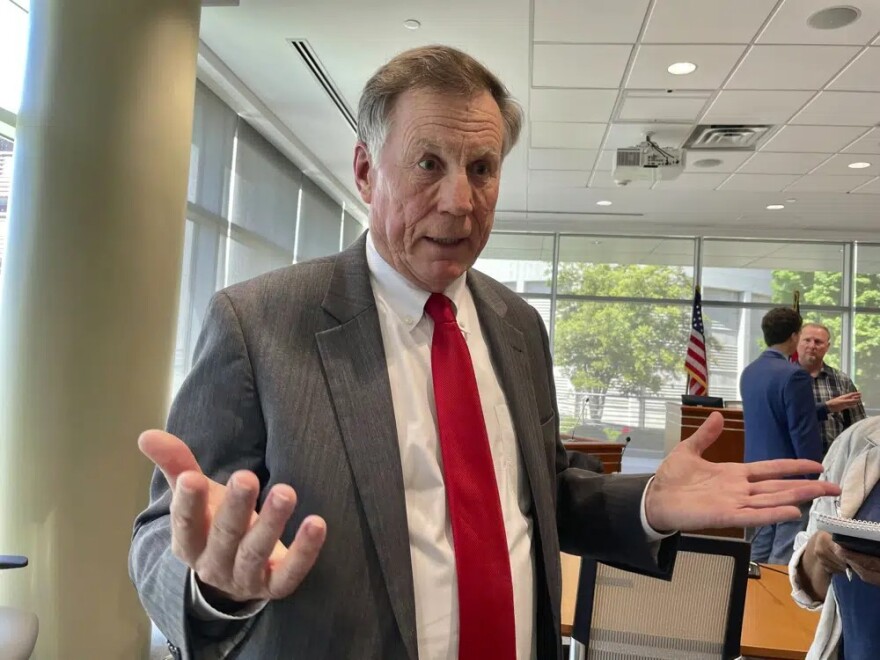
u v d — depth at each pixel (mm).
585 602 1566
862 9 2900
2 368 2318
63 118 2330
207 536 482
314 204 6141
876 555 993
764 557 2961
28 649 1607
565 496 1000
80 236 2322
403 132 744
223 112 4188
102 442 2346
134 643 2438
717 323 7566
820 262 7488
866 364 7336
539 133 4656
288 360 727
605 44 3305
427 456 766
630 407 7605
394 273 827
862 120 4133
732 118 4199
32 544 2279
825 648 1279
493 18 3107
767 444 2969
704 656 1523
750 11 2945
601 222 7453
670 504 836
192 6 2711
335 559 675
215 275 4137
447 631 719
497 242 7926
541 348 1029
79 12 2350
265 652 663
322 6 3094
